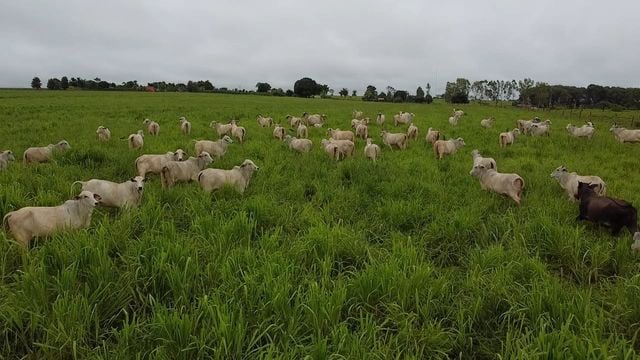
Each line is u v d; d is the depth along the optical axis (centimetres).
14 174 921
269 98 7581
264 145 1631
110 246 579
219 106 4388
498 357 434
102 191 755
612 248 655
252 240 679
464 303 510
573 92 9300
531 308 477
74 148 1250
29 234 586
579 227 759
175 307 438
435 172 1162
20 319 420
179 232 664
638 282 540
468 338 460
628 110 6838
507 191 909
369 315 479
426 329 452
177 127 2244
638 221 780
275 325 434
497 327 485
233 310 438
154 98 5816
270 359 366
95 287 484
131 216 681
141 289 505
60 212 620
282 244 632
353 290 511
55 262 514
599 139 1950
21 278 496
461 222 730
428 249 685
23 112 2886
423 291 509
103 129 1642
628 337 459
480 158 1166
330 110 4216
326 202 893
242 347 406
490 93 11725
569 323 423
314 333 434
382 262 569
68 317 418
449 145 1477
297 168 1154
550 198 917
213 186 896
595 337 399
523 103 9050
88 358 389
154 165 1063
